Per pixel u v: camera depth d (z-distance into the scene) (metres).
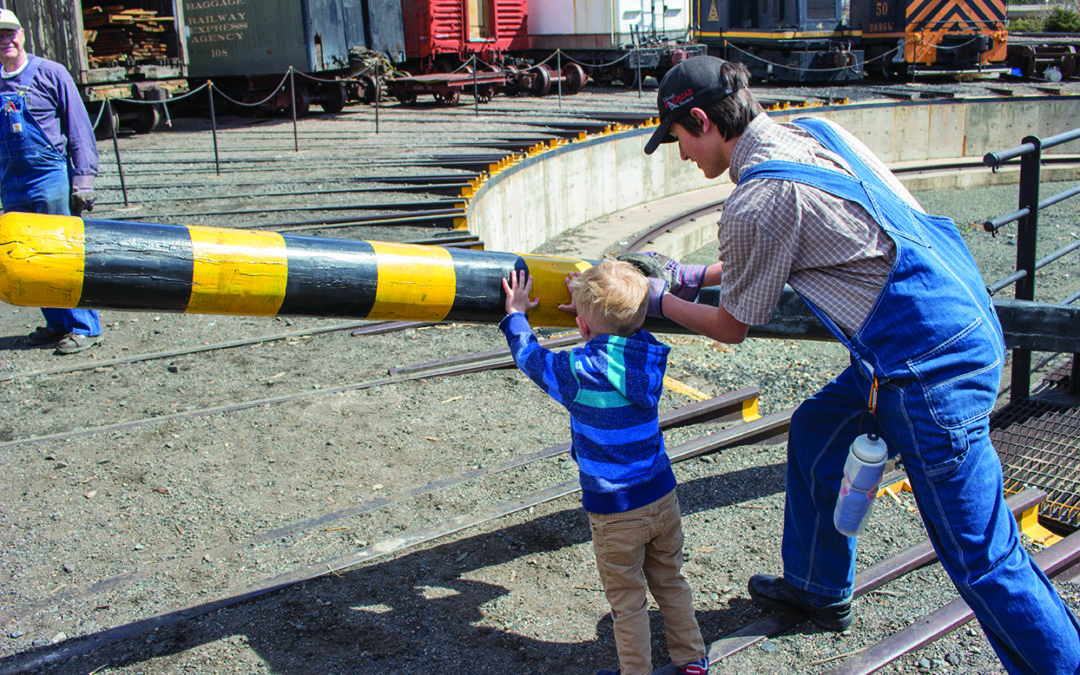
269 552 3.21
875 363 2.09
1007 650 2.22
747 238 2.13
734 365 5.65
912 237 2.08
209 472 3.85
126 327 5.72
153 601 2.91
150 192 8.94
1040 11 44.12
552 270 2.68
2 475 3.80
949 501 2.10
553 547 3.26
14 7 13.73
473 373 5.03
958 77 21.27
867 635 2.74
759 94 18.45
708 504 3.63
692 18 22.14
